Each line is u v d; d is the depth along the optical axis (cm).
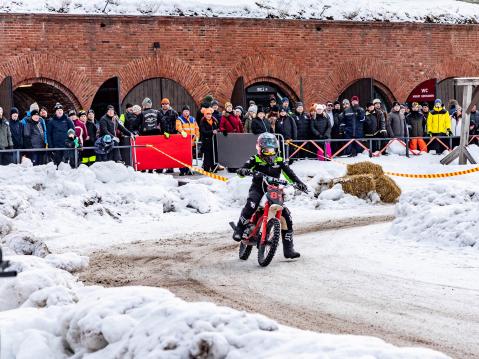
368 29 3356
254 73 3145
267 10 3186
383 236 1557
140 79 2953
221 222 1861
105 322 676
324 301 1055
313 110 2652
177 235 1684
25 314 809
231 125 2523
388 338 870
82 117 2331
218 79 3080
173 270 1312
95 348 680
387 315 972
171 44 2997
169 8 3016
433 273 1211
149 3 2984
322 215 1950
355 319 957
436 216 1518
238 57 3112
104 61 2895
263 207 1350
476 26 3588
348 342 618
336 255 1386
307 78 3247
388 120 2861
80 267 1286
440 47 3519
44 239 1656
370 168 2222
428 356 584
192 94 3042
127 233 1723
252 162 1352
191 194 2097
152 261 1400
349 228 1709
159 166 2444
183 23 3011
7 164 2256
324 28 3272
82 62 2862
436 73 3516
